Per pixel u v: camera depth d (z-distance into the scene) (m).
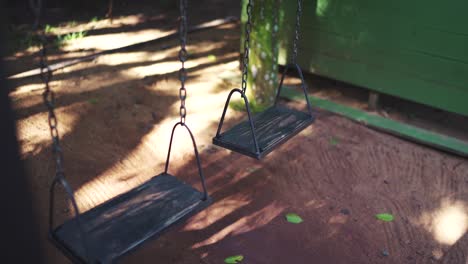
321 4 6.12
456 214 4.32
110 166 4.87
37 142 5.17
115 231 2.55
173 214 2.70
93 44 8.12
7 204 2.07
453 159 5.18
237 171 4.86
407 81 5.72
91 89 6.41
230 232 4.02
